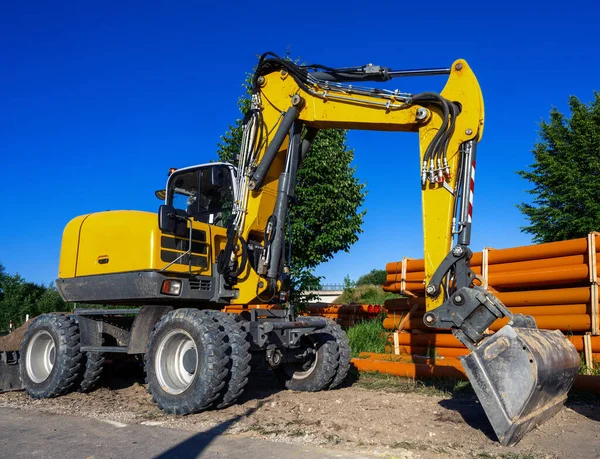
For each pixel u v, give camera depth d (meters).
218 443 4.30
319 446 4.19
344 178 12.18
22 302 22.98
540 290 7.68
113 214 6.77
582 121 19.64
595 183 18.39
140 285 6.20
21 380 7.25
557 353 4.61
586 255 7.12
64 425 5.11
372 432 4.61
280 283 6.54
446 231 5.29
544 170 20.28
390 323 9.82
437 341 8.77
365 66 6.11
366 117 6.05
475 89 5.41
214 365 5.38
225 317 5.82
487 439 4.37
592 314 6.86
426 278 5.32
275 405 5.84
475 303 4.82
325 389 7.02
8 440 4.58
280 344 6.26
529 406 4.21
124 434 4.67
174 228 6.14
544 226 19.84
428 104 5.68
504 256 8.19
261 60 6.66
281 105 6.60
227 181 6.85
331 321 7.27
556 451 4.04
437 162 5.41
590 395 6.02
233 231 6.44
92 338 7.00
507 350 4.21
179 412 5.45
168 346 5.85
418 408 5.65
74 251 7.04
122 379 8.27
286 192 6.50
